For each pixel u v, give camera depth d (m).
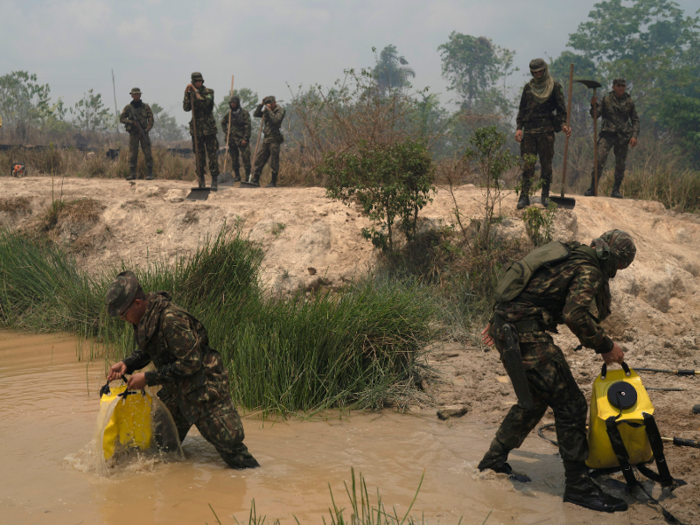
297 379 4.89
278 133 11.55
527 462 3.89
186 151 21.92
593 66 45.03
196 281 6.79
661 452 3.24
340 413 4.81
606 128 10.12
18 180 12.09
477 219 8.09
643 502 3.25
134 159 12.83
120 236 9.43
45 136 26.89
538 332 3.38
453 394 5.18
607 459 3.34
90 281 7.94
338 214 9.16
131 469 3.53
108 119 30.98
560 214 7.86
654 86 37.06
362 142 7.95
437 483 3.49
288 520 2.95
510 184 9.56
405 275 7.57
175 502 3.12
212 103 10.50
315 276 7.93
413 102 12.08
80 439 3.99
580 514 3.14
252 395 4.88
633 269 7.61
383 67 48.50
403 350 5.34
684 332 6.95
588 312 3.23
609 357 3.37
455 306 7.09
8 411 4.55
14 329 7.53
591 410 3.41
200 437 4.18
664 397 4.90
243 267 6.93
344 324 5.30
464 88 52.00
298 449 4.00
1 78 29.44
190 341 3.40
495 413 4.82
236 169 12.49
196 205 9.63
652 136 32.16
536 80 7.85
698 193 11.05
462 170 8.17
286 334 5.25
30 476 3.41
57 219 9.61
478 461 3.85
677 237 9.15
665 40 51.03
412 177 7.74
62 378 5.47
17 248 8.63
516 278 3.44
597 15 48.97
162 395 3.80
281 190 10.80
